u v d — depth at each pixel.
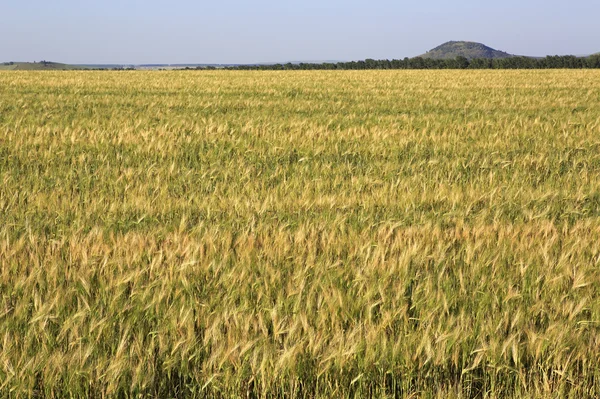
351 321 3.75
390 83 30.33
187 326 3.54
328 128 13.31
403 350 3.40
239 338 3.46
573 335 3.53
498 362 3.40
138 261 4.45
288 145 10.91
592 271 4.41
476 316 3.85
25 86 26.50
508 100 20.89
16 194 6.97
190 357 3.34
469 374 3.45
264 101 20.25
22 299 3.84
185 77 36.09
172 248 4.69
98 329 3.50
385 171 8.84
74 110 17.09
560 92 24.55
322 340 3.44
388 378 3.44
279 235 4.97
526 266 4.34
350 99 21.56
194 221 6.35
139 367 3.21
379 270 4.29
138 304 3.79
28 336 3.41
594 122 14.00
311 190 7.67
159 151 10.35
